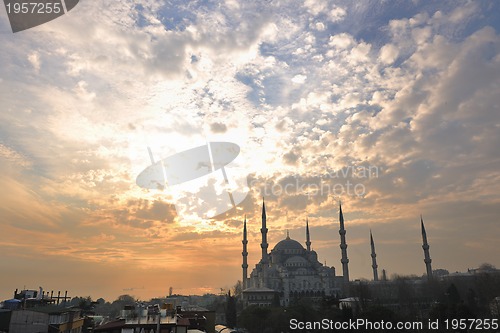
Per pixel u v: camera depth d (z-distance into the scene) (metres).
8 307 80.06
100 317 116.50
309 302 182.25
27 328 67.75
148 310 68.06
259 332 144.50
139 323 60.31
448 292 175.88
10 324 66.25
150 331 59.47
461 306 115.81
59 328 72.12
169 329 59.97
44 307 83.25
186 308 125.00
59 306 89.00
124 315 65.94
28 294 99.50
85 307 118.69
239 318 156.75
